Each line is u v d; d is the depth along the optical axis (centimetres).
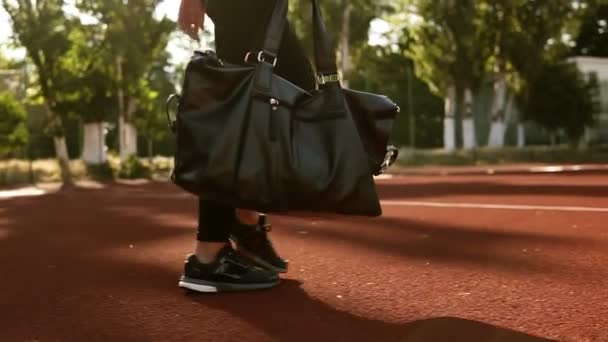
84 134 1816
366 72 2588
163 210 590
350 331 169
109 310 195
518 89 2534
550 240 326
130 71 1767
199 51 201
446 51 2311
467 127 2358
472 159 2088
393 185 991
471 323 175
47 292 224
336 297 208
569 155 2369
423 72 2491
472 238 341
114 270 265
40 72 1625
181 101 191
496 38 2377
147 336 168
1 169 1583
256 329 172
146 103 2003
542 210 482
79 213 579
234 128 186
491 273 244
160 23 1781
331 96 193
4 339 168
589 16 2498
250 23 218
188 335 168
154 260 289
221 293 215
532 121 2938
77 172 1614
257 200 184
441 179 1205
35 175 1549
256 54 201
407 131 3181
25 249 337
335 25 2041
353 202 186
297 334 167
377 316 184
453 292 213
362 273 248
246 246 231
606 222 395
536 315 183
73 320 185
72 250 328
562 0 2345
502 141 2458
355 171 186
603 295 206
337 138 188
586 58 3281
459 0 2248
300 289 220
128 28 1723
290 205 187
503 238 338
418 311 189
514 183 930
